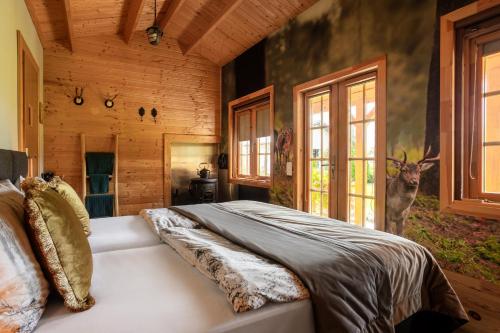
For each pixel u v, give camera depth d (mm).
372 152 2807
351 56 2828
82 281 1042
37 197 1005
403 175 2387
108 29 4141
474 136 2018
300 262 1286
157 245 1832
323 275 1213
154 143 4676
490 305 1866
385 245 1551
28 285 901
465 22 2010
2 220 942
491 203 1886
